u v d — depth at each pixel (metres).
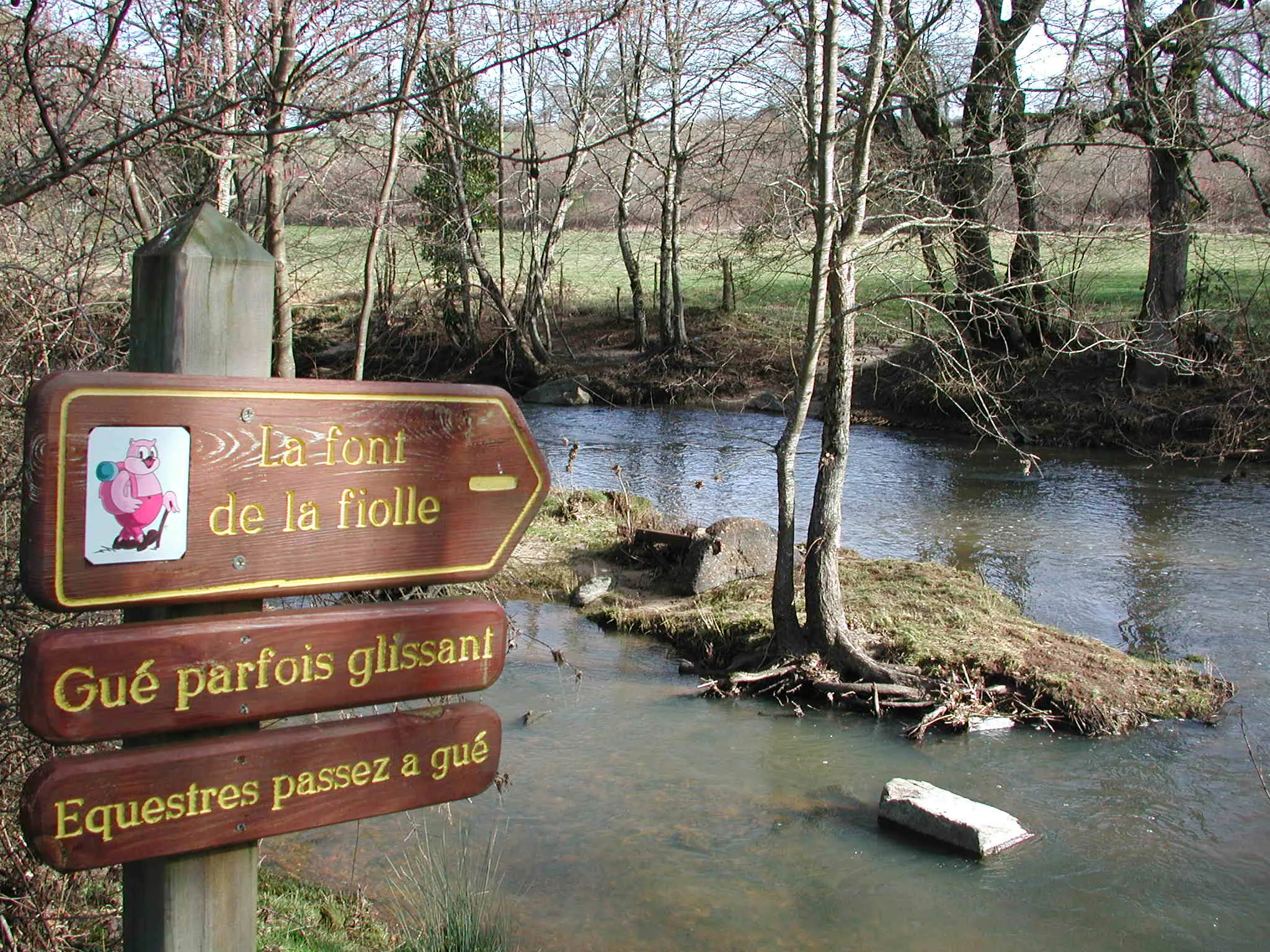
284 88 4.91
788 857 6.81
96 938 4.29
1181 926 6.16
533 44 6.15
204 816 2.21
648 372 25.98
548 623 11.14
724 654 10.16
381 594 7.20
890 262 11.75
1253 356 19.83
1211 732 8.69
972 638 9.90
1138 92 13.65
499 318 23.92
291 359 7.89
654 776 7.86
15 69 4.70
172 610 2.22
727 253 13.24
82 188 4.83
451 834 6.92
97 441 2.06
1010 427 20.78
